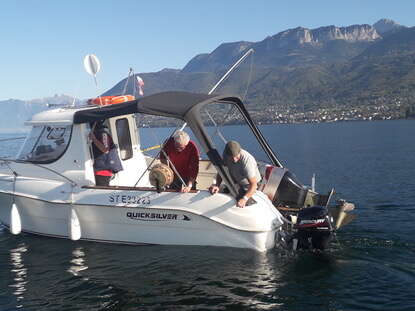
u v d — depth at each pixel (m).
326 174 19.36
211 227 6.59
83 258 6.80
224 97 7.00
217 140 41.41
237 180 6.54
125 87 8.67
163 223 6.81
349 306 4.98
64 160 7.46
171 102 6.48
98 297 5.55
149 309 5.17
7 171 8.06
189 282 5.78
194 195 6.58
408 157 25.03
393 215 9.63
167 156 6.79
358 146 37.09
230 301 5.23
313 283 5.57
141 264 6.43
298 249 6.36
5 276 6.31
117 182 7.96
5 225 8.41
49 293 5.73
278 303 5.12
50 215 7.53
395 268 5.94
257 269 6.03
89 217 7.22
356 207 10.98
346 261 6.21
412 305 4.95
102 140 7.35
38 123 7.67
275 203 7.27
